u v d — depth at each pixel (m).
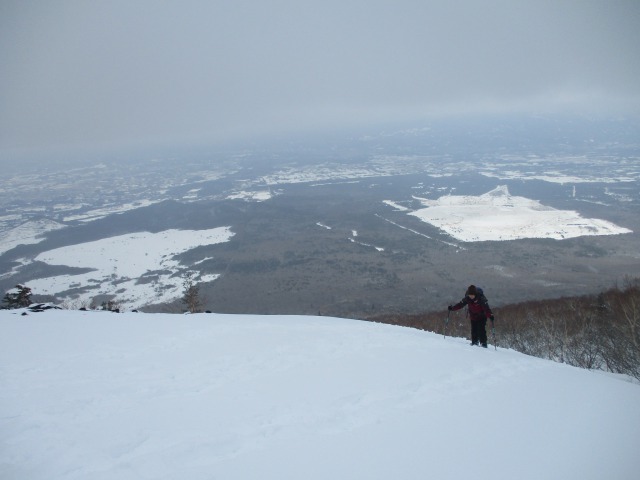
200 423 5.92
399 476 4.68
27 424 5.83
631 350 16.77
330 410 6.48
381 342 11.04
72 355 9.12
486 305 12.06
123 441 5.38
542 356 18.38
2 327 11.57
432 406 6.79
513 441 5.65
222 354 9.40
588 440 5.77
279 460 4.96
